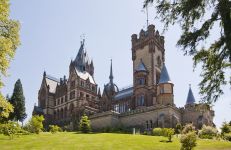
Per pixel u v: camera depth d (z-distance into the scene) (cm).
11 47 2614
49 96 11506
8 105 2502
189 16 1758
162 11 1792
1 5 2514
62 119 10844
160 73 9831
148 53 10106
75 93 10606
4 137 5650
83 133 6950
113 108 10569
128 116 8125
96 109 10406
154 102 9231
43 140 5222
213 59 1784
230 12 1631
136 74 9675
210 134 6388
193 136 3994
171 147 4406
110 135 5941
